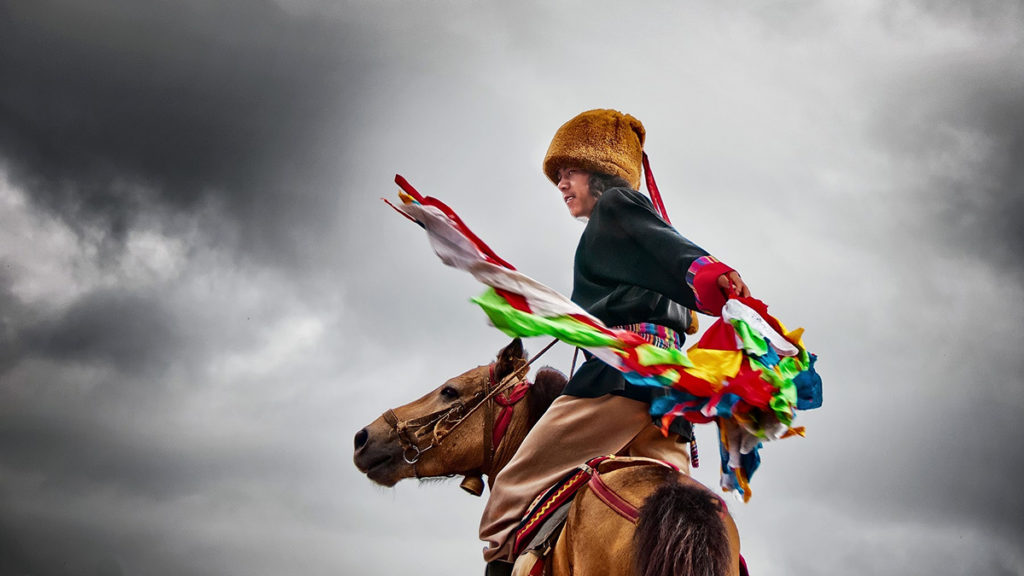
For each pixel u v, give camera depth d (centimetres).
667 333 362
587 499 318
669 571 276
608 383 357
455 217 348
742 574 321
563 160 398
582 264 375
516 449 407
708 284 321
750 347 306
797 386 324
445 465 411
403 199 356
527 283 326
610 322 362
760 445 330
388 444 417
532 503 346
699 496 287
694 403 311
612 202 364
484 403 410
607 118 403
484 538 361
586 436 354
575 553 312
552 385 408
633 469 317
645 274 351
